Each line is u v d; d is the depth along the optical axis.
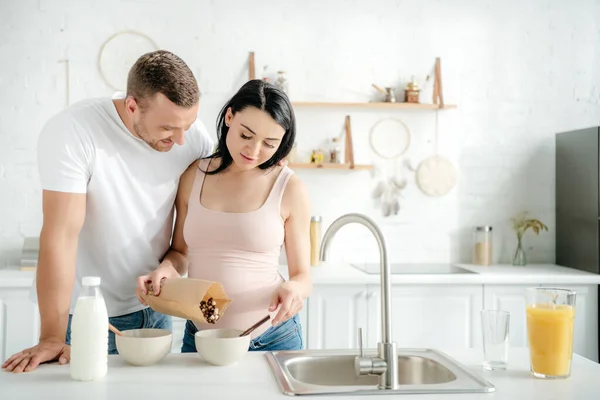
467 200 4.06
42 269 1.72
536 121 4.07
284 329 1.88
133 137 1.87
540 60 4.06
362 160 4.00
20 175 3.74
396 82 3.98
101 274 1.98
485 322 1.57
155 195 1.94
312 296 3.43
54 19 3.74
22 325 3.25
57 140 1.78
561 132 4.02
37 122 3.74
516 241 4.08
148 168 1.91
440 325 3.52
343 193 3.99
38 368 1.52
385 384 1.43
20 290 3.24
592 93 4.09
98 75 3.78
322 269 3.69
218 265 1.83
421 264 3.96
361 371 1.43
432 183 4.01
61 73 3.75
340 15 3.95
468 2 4.02
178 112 1.69
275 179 1.87
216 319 1.65
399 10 3.98
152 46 3.81
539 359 1.49
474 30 4.03
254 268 1.84
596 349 3.57
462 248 4.06
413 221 4.03
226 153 1.86
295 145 3.92
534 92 4.07
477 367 1.59
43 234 1.74
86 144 1.80
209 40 3.86
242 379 1.44
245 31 3.89
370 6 3.96
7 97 3.72
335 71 3.95
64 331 1.74
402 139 4.00
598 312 3.56
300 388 1.36
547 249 4.11
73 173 1.77
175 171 1.95
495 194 4.07
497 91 4.05
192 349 1.89
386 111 4.00
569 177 3.89
